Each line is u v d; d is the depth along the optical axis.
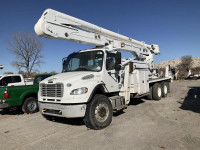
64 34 5.95
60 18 5.87
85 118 5.22
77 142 4.38
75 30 6.32
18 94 7.67
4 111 9.10
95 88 5.28
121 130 5.13
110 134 4.85
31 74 35.31
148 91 9.23
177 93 13.30
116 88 6.36
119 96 6.52
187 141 4.20
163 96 11.15
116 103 6.21
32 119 6.92
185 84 22.05
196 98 10.39
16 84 10.66
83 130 5.29
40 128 5.67
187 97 11.00
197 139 4.29
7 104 7.34
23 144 4.41
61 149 4.02
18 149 4.12
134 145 4.07
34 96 8.38
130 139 4.43
